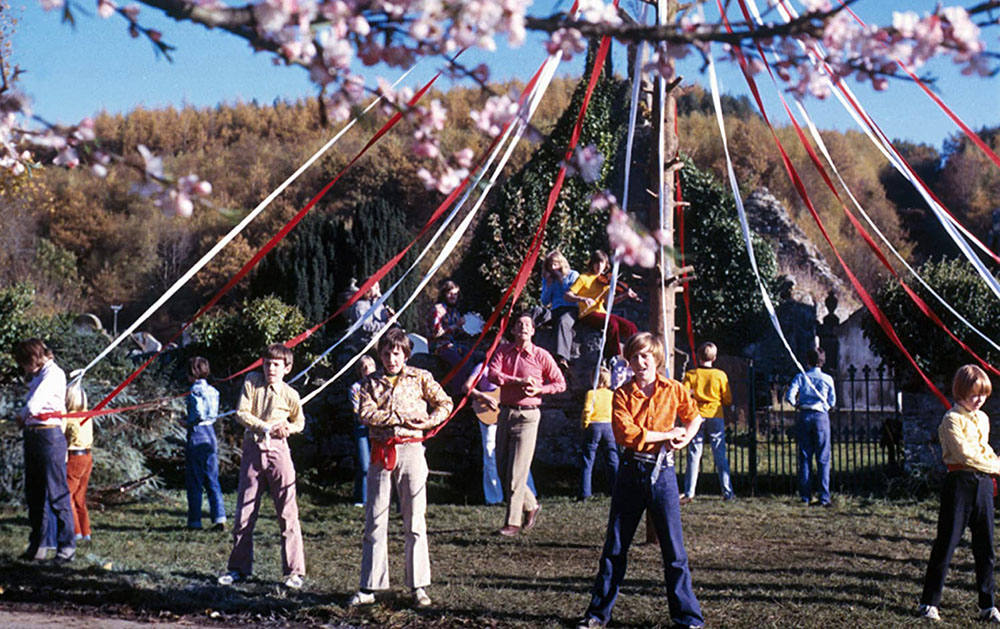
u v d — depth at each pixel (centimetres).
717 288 2675
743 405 2284
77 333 1431
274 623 590
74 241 6962
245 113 8756
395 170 6931
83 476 872
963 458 601
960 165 8462
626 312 2483
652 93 832
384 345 633
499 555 820
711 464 1398
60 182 7081
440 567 763
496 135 200
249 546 699
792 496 1168
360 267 2794
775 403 2100
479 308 2534
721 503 1108
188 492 980
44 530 754
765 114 535
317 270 2738
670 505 563
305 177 7338
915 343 1180
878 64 187
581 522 980
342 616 603
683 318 2677
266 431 687
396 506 1084
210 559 796
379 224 2839
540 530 939
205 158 8012
